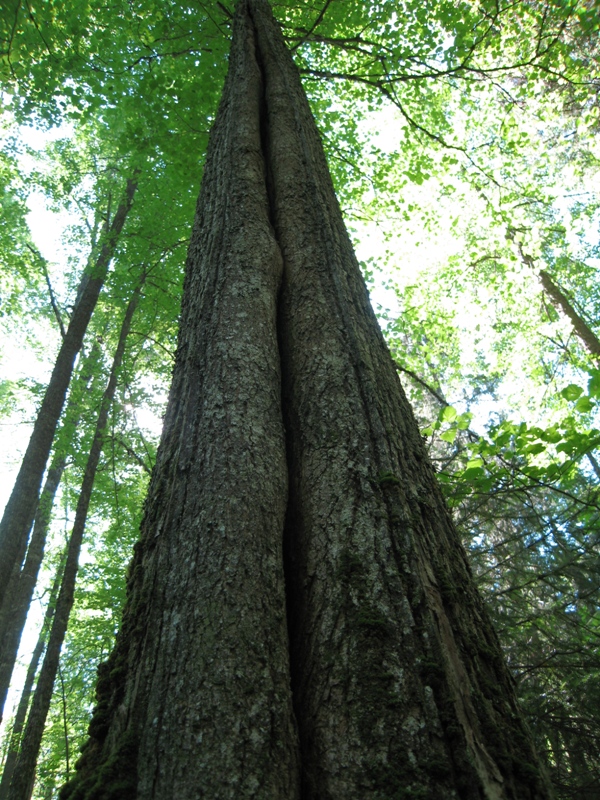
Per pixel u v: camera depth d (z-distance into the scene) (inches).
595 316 634.8
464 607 61.0
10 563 273.3
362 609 55.4
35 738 221.0
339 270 102.2
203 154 280.5
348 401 78.0
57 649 239.0
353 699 49.4
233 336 84.0
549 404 462.3
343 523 63.7
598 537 143.9
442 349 465.7
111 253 356.2
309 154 133.3
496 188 448.5
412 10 280.5
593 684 128.5
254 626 52.7
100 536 526.3
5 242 432.5
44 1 248.4
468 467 139.4
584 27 287.9
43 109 273.0
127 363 422.0
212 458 67.7
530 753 48.7
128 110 280.8
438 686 49.4
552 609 137.3
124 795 43.9
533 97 342.0
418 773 43.8
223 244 102.7
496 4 273.6
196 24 250.7
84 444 371.2
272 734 46.1
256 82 158.1
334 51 347.6
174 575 57.9
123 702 51.7
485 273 547.5
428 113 414.6
